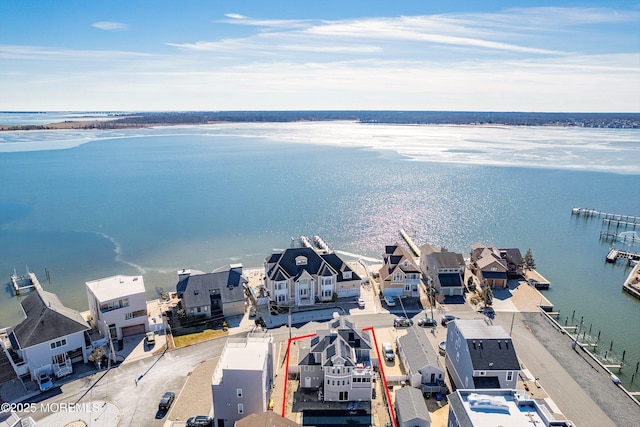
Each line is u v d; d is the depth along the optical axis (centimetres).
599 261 11662
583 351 7138
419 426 5162
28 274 10506
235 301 8131
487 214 15338
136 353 6912
